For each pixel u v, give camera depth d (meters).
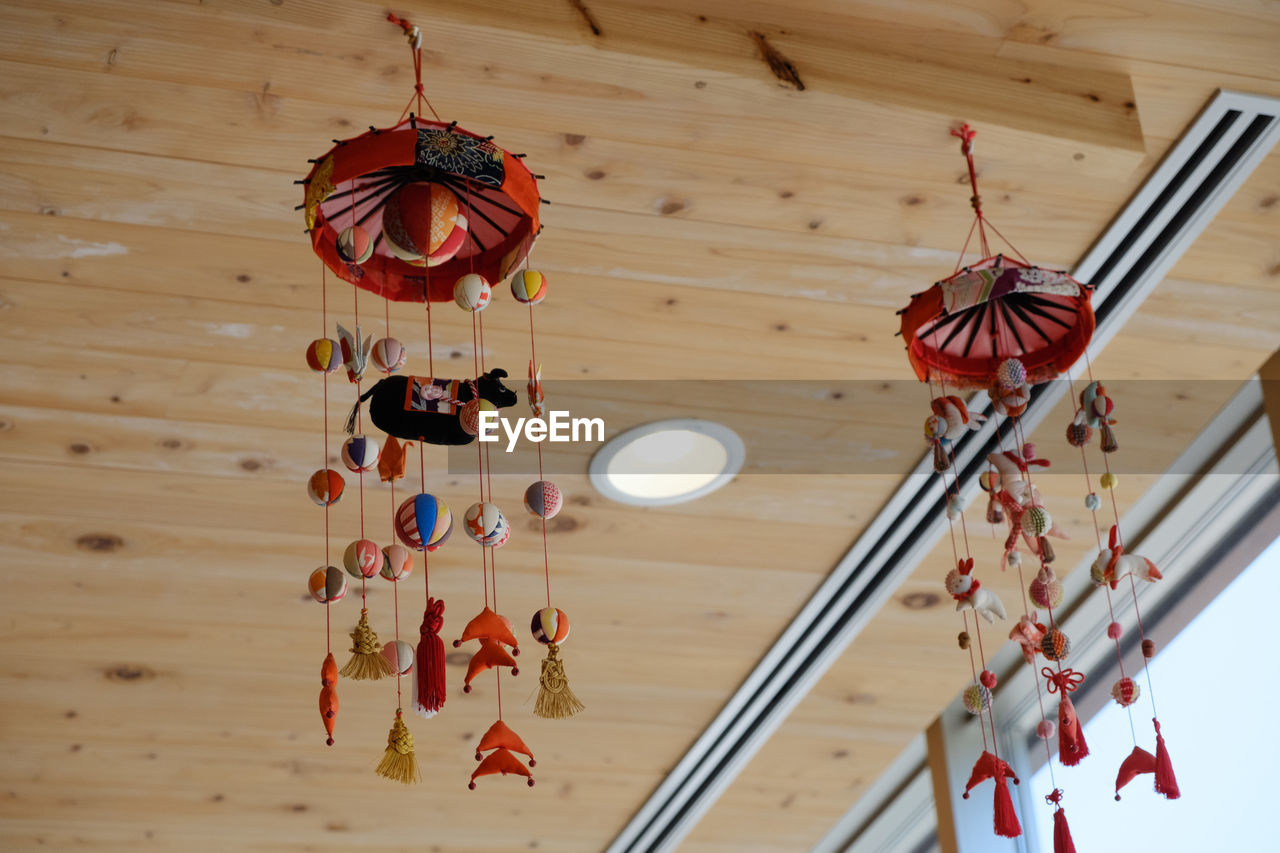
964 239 2.49
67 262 2.33
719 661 3.30
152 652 3.08
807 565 3.10
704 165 2.30
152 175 2.20
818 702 3.45
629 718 3.41
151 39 2.00
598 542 2.97
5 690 3.12
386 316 2.48
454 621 3.10
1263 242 2.63
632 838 3.71
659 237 2.42
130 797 3.42
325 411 2.58
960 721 3.62
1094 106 2.29
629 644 3.23
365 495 2.77
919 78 2.21
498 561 2.97
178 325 2.46
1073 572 3.34
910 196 2.39
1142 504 3.29
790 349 2.65
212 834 3.54
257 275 2.39
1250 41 2.26
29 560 2.84
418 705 2.01
